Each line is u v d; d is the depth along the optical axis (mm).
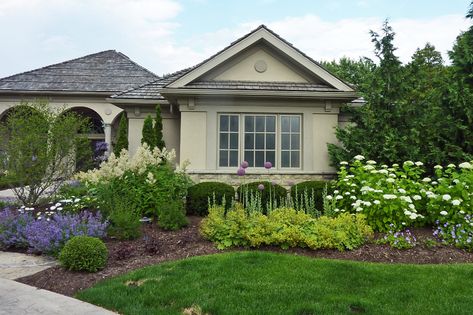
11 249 6887
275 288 4410
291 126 11602
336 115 11602
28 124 9289
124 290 4453
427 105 10484
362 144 10477
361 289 4406
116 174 8273
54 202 9469
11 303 4223
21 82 19766
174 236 6945
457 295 4219
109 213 7461
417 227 7148
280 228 6359
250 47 11797
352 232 6305
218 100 11336
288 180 11328
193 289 4391
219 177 11211
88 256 5312
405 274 4895
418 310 3842
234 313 3775
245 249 6195
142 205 8078
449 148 9508
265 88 11109
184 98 11305
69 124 9680
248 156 11453
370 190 6816
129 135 13539
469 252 6078
